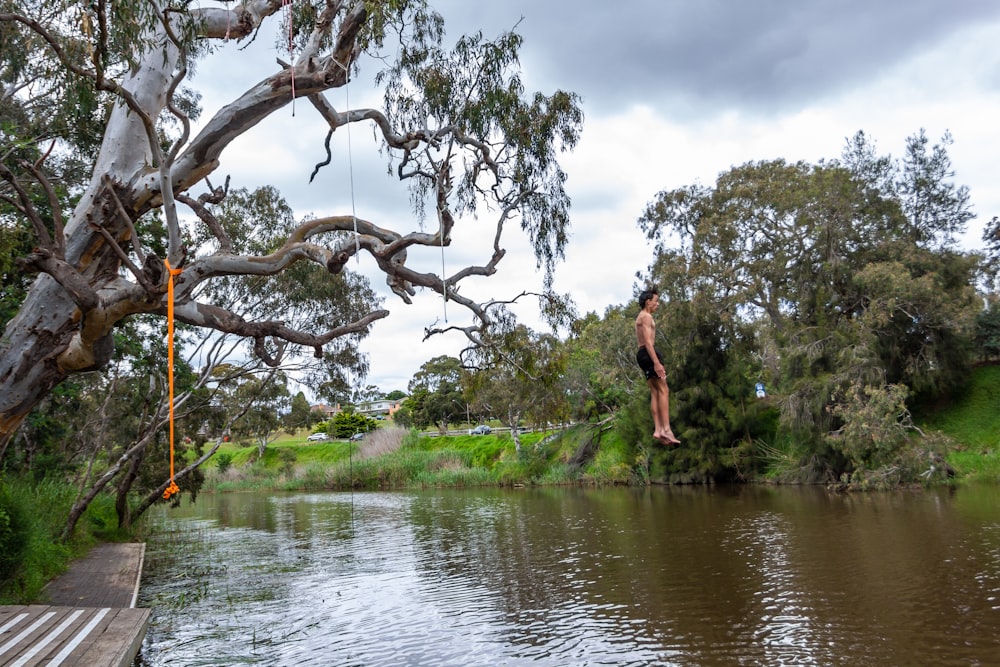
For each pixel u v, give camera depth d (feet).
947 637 37.42
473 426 262.26
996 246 146.20
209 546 86.22
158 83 42.01
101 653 24.44
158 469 98.22
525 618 45.60
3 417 37.73
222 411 106.83
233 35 44.09
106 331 36.78
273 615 48.75
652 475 146.72
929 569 52.44
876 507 88.79
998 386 127.85
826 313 132.57
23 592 43.42
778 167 140.87
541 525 91.61
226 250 47.39
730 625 41.60
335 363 89.51
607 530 82.99
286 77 41.06
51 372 38.52
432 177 51.24
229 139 41.22
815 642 37.76
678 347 139.54
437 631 43.37
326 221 45.27
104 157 40.81
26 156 54.19
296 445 247.50
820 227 129.49
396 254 47.37
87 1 31.27
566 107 53.42
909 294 118.93
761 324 140.87
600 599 49.65
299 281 83.20
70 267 34.19
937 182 145.07
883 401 110.11
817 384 119.85
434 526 97.09
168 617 48.75
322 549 80.59
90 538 80.07
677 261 139.74
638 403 145.79
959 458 112.98
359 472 188.24
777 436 140.26
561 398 85.97
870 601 45.03
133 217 40.70
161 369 80.12
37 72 47.37
